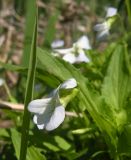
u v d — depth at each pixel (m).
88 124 0.18
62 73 0.15
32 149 0.14
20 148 0.13
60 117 0.13
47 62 0.15
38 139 0.17
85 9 0.36
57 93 0.13
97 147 0.18
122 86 0.17
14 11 0.36
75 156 0.17
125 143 0.15
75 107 0.18
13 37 0.33
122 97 0.17
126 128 0.15
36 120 0.13
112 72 0.17
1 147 0.20
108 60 0.20
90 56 0.22
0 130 0.18
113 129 0.15
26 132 0.13
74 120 0.19
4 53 0.31
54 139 0.17
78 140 0.19
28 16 0.27
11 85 0.28
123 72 0.17
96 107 0.15
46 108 0.13
